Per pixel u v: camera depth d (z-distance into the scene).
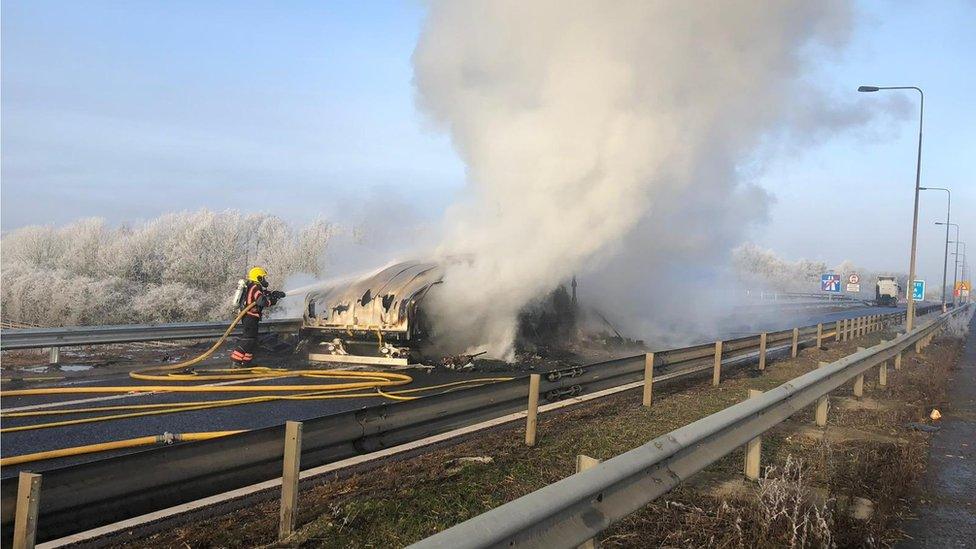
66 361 12.40
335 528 4.64
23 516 3.29
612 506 4.01
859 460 7.06
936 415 10.38
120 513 3.71
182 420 7.88
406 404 5.50
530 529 3.31
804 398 7.69
